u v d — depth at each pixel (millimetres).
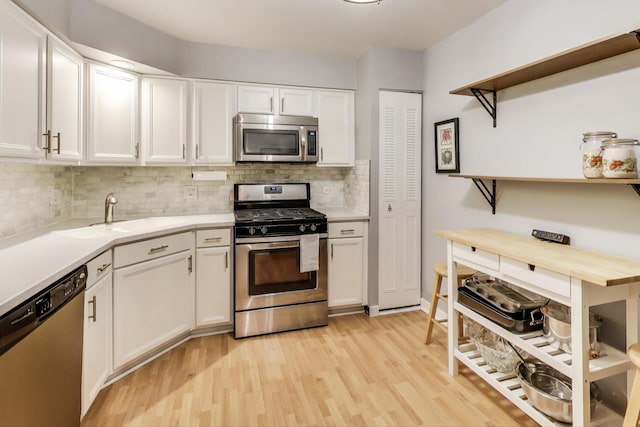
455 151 2742
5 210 1998
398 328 2893
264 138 2971
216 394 2006
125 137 2607
